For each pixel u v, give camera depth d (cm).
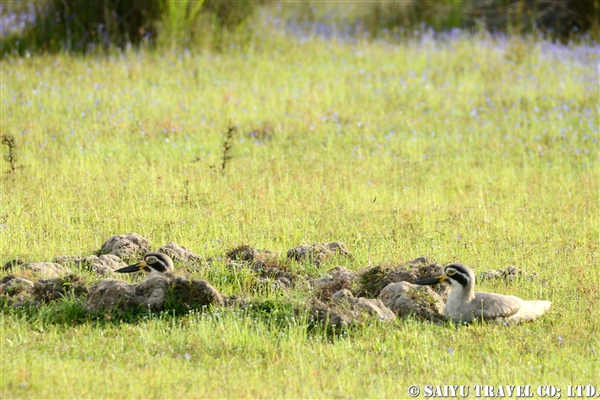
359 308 3475
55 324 3309
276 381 2880
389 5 10731
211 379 2866
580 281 3947
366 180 5494
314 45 9081
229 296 3616
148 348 3094
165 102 6881
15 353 2966
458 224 4734
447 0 10525
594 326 3494
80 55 7950
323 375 2941
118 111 6525
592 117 7075
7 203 4634
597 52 8819
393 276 3819
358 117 6838
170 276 3544
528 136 6619
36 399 2631
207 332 3216
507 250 4356
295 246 4272
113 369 2886
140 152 5791
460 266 3509
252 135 6206
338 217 4759
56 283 3541
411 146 6247
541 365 3100
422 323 3469
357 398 2777
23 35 8312
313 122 6650
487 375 2995
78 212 4616
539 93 7706
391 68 8400
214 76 7731
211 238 4325
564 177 5744
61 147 5762
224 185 5191
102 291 3456
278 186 5234
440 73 8256
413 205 5019
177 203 4838
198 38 8544
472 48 9125
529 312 3509
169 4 8406
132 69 7488
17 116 6294
